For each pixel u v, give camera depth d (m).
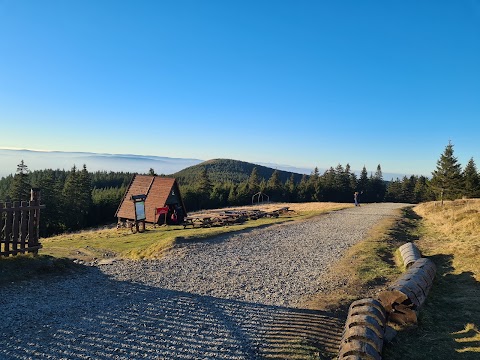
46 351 7.04
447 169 48.31
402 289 9.64
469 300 10.92
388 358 7.68
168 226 33.91
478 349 7.96
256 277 13.38
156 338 7.94
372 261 15.80
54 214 58.84
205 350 7.48
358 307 8.33
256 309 10.05
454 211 30.80
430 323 9.55
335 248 18.80
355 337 7.31
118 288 11.59
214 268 14.57
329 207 49.53
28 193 60.25
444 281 13.25
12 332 7.79
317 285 12.49
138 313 9.41
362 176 113.81
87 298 10.44
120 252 18.56
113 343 7.58
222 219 31.52
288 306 10.35
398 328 9.31
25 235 13.04
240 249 18.34
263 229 25.33
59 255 17.41
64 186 68.25
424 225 29.38
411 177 117.19
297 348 7.70
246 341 7.99
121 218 39.31
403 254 15.87
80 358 6.85
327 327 9.02
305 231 24.72
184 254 16.80
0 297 9.95
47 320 8.60
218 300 10.73
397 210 41.34
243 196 89.19
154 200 37.03
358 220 31.12
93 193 81.31
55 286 11.41
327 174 112.56
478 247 16.53
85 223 64.81
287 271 14.30
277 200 100.75
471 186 66.62
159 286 11.98
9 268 11.89
